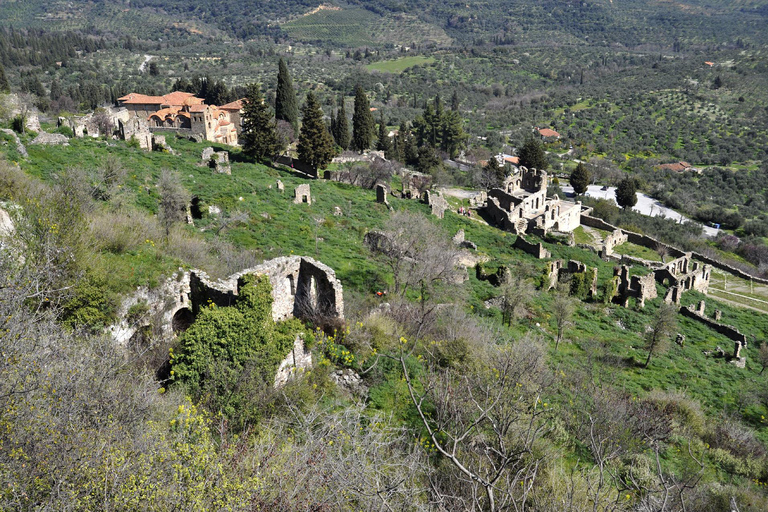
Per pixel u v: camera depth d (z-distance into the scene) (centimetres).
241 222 4425
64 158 4678
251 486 1250
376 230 4897
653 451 2503
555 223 7681
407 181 8219
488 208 7588
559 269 5297
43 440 1209
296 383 2156
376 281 3806
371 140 10156
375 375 2412
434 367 2562
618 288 5353
